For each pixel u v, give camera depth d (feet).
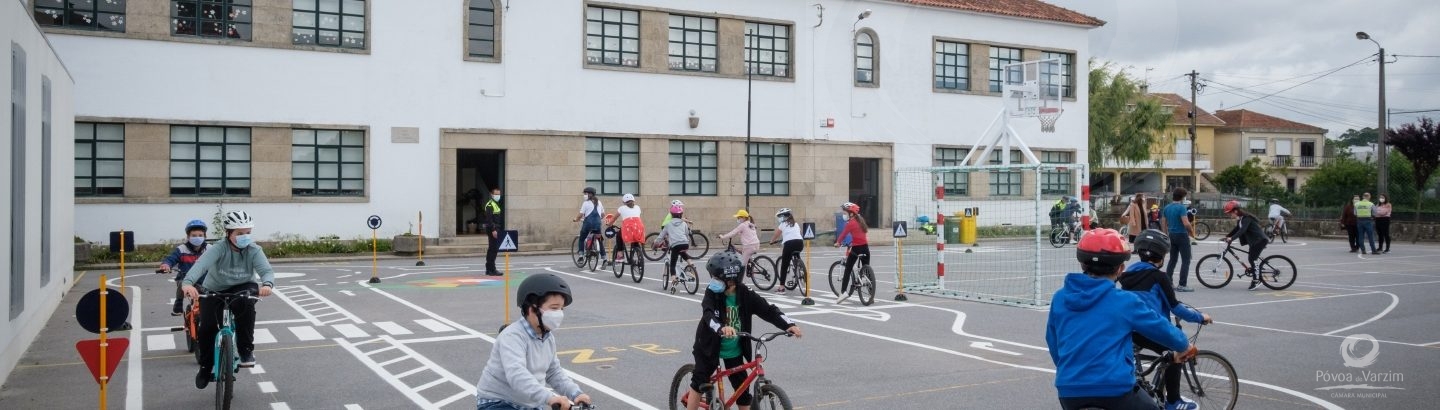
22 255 34.06
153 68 78.74
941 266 54.34
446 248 85.05
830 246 102.12
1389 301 52.03
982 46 112.57
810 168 104.88
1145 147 144.56
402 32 86.99
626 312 47.44
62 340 38.19
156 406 27.50
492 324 43.27
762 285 57.93
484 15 90.48
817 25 105.09
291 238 83.41
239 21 82.23
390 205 86.74
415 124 87.51
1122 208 120.57
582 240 71.77
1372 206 90.89
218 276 28.02
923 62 108.99
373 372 32.30
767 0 102.27
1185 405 22.98
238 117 81.51
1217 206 140.97
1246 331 41.01
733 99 100.83
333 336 39.81
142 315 45.65
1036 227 49.21
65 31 75.92
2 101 29.50
